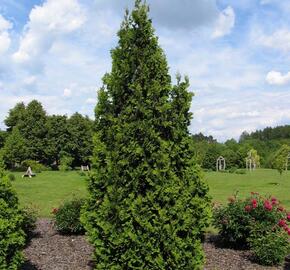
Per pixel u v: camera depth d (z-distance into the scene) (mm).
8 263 6473
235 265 8672
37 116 67438
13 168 60125
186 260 6383
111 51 6777
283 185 34375
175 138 6566
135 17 6766
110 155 6348
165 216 6125
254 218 9930
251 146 80750
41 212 17125
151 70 6586
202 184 7445
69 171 60594
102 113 6625
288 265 8805
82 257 9156
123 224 6121
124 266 6277
